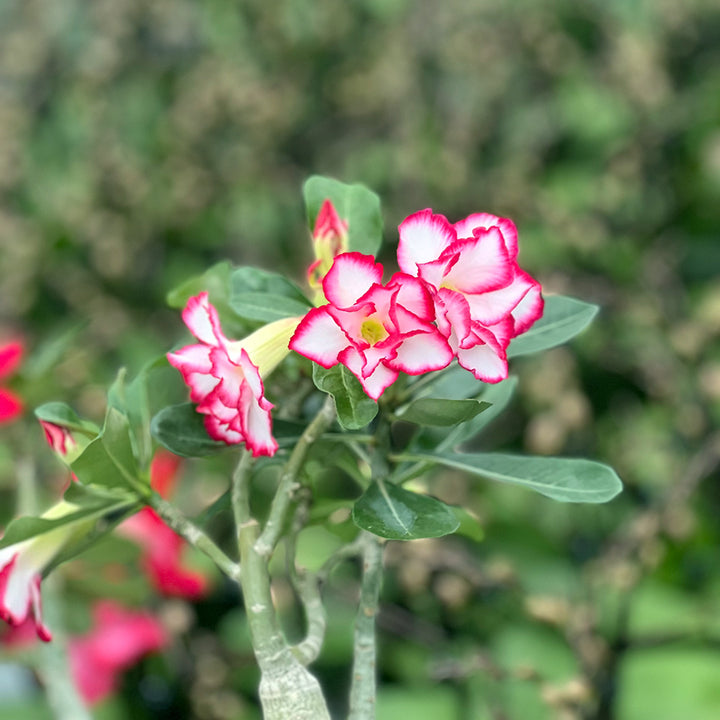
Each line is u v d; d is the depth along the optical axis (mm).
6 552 695
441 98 2289
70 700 918
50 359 1022
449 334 628
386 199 2221
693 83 2205
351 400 646
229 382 643
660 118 2123
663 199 2152
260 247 2355
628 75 2127
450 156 2102
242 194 2344
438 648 1209
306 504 699
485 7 2262
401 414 711
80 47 2672
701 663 1475
